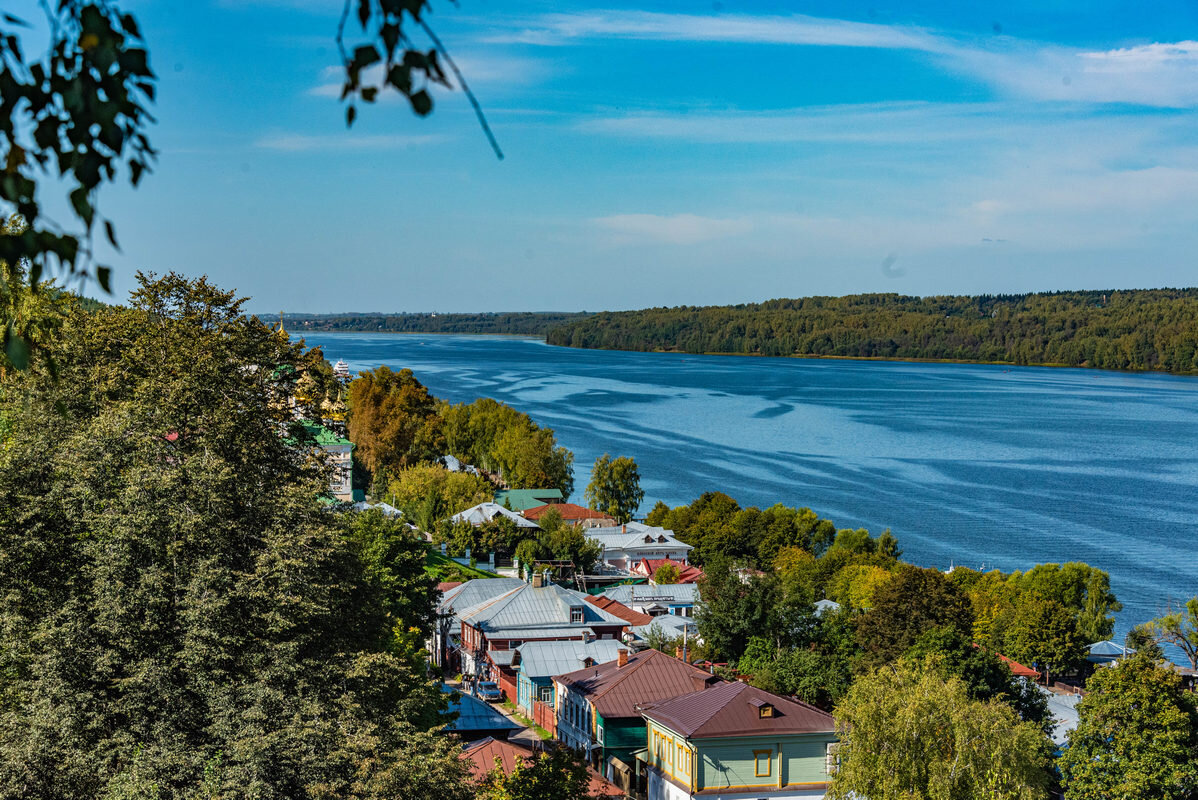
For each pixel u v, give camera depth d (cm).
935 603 8406
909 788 5141
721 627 9144
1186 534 16550
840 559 12938
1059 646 9744
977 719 5259
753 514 14812
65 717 3059
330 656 3550
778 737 5759
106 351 4522
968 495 19688
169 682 3234
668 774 5981
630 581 13450
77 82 618
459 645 9831
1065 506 18725
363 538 7544
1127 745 5703
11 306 1073
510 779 3806
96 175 638
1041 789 5341
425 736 3375
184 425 4284
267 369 4928
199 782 3077
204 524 3544
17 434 3862
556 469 17800
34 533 3441
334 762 3103
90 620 3344
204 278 4891
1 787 2970
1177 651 11069
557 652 8294
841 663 8444
